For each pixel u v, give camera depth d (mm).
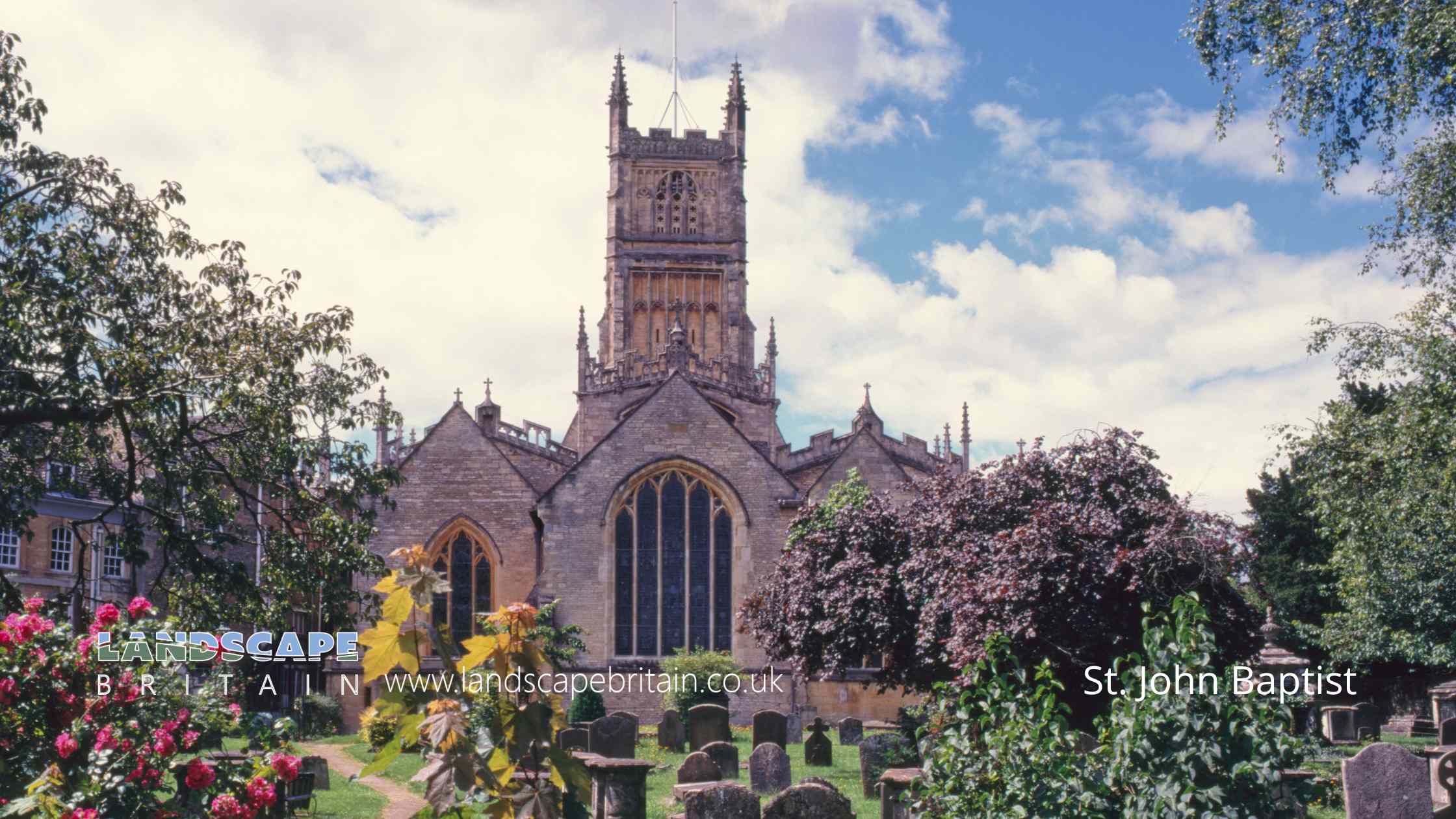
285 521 31969
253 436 30859
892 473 66625
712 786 22062
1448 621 39250
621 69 108188
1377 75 26438
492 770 9312
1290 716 13555
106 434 31484
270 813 19047
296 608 41281
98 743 13461
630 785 23438
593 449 63250
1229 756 13266
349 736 53594
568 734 38719
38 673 14391
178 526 30953
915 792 19641
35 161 28562
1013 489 32781
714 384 83125
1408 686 59312
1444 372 31688
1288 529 64250
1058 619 28797
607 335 105812
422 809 9719
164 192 30312
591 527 62750
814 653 39562
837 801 21781
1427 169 28953
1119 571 28781
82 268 28859
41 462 30344
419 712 9375
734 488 63344
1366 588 42438
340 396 31406
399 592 9359
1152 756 13422
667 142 107125
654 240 105625
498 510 65125
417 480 65125
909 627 36469
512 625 9398
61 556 60562
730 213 106438
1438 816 21016
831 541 39406
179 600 30844
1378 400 45562
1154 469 31719
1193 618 13930
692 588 62812
